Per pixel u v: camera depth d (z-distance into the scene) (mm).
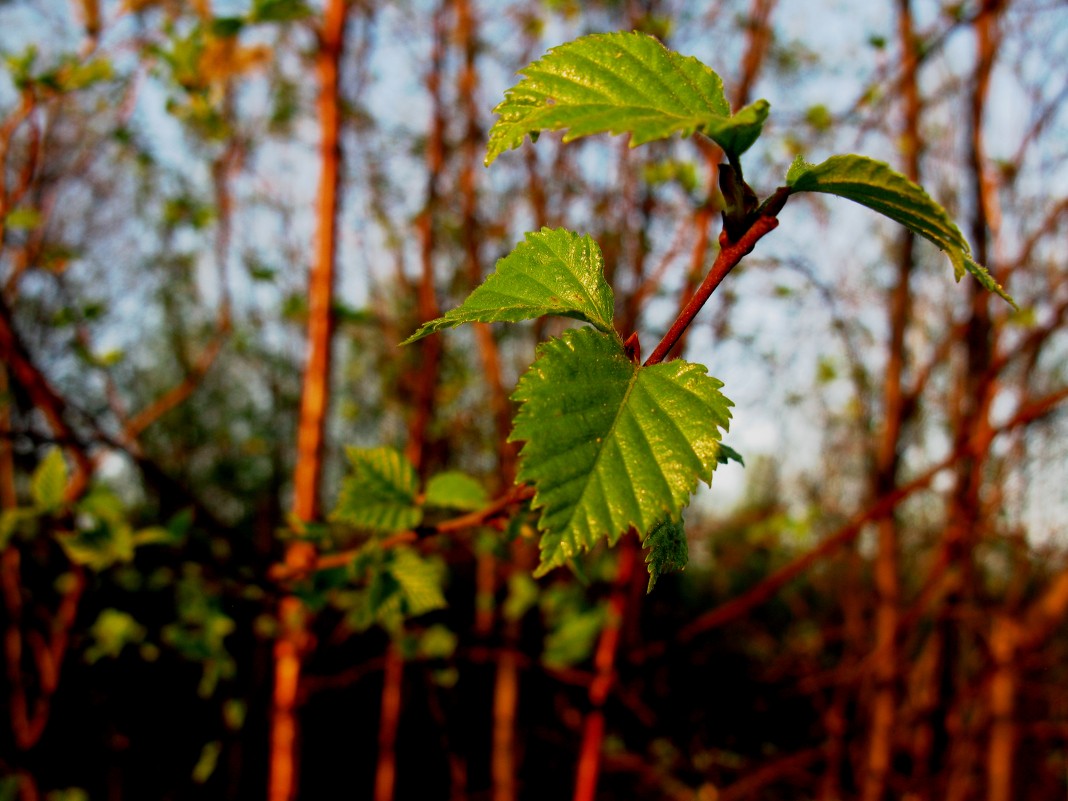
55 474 1827
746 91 3006
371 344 4445
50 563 2855
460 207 3938
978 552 3834
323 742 4664
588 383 613
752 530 3773
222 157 3262
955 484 3258
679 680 4035
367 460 1271
